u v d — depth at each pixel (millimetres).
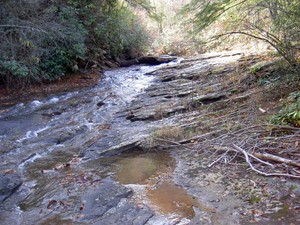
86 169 4777
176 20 9461
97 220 3342
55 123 7227
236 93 7828
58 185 4266
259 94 6965
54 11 10109
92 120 7312
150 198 3770
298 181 3744
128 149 5453
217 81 9180
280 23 6203
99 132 6398
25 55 8867
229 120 6137
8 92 9688
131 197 3814
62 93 9891
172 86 9711
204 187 3904
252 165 4281
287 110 5422
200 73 10414
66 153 5512
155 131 5922
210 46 12062
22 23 8242
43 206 3752
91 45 12695
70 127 6836
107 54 14484
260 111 6176
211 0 8383
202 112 7027
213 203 3514
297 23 5773
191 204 3555
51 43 10406
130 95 9406
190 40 11094
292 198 3420
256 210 3271
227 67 10398
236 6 8891
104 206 3604
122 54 15898
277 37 6590
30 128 6891
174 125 6242
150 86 10250
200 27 8477
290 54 6199
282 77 7180
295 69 6473
